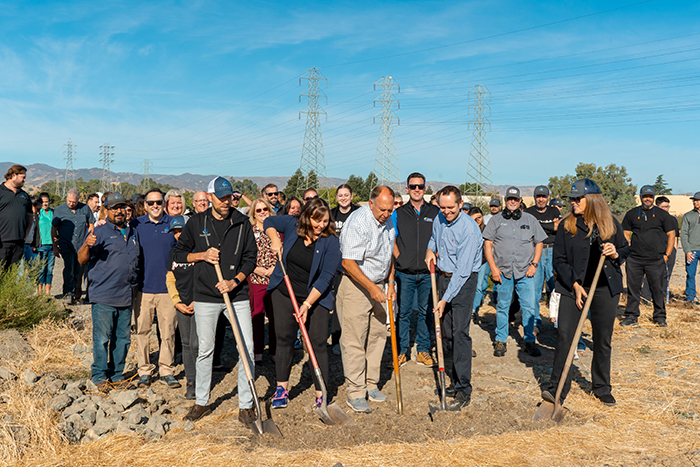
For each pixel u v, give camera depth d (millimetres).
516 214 6449
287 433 4113
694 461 3594
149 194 5191
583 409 4637
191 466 3475
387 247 4777
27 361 5754
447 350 6750
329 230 4555
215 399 4906
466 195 56406
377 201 4465
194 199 6273
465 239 4855
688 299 9680
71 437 3754
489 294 10656
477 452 3729
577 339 4430
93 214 9883
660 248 7855
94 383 4918
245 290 4465
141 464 3480
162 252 5199
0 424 3693
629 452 3764
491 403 4836
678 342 6926
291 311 4605
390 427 4227
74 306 8992
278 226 4910
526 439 3959
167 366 5285
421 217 6066
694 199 9594
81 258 4781
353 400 4695
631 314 8086
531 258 6488
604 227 4520
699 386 5246
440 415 4441
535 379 5625
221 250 4355
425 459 3604
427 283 6074
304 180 60438
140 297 5207
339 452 3711
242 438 3932
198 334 4391
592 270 4703
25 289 7359
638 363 6027
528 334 6539
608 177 85438
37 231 9227
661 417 4445
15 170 8102
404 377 5711
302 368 5906
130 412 4164
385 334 5039
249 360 4391
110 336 5012
